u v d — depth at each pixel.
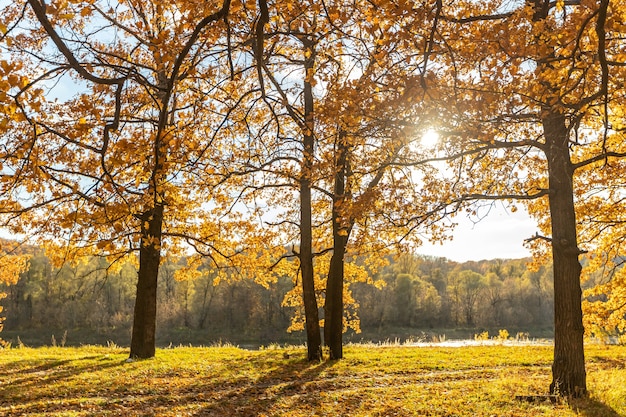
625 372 13.94
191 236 18.12
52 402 10.49
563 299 10.98
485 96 8.35
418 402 10.51
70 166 9.45
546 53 7.68
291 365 15.75
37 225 12.88
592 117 10.68
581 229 18.31
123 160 7.43
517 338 30.56
